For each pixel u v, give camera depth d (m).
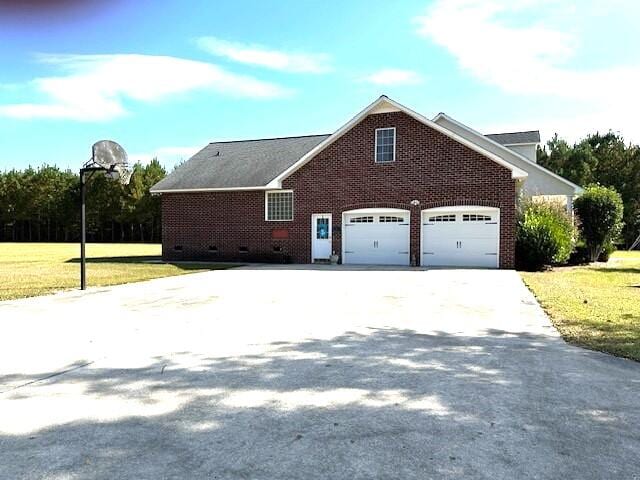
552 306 9.46
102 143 13.91
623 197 46.56
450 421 3.93
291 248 21.80
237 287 12.98
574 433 3.71
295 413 4.10
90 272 17.58
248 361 5.75
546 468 3.16
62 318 8.59
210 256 23.42
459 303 10.12
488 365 5.55
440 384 4.87
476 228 18.95
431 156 19.45
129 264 21.58
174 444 3.51
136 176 62.66
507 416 4.04
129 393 4.65
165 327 7.78
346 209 20.73
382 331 7.41
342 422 3.90
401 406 4.26
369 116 20.34
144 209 63.06
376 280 14.47
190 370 5.40
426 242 19.66
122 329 7.64
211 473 3.09
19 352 6.23
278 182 21.67
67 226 67.69
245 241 22.70
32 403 4.40
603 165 50.47
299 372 5.29
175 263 22.09
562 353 6.07
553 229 18.09
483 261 18.86
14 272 17.67
